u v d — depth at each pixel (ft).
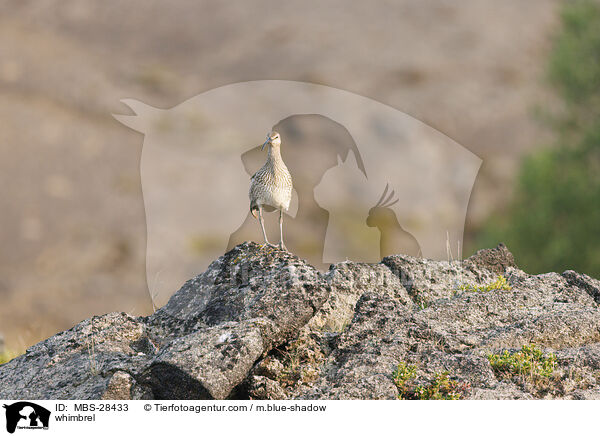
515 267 79.15
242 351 54.19
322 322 64.64
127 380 55.21
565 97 195.52
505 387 54.24
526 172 191.52
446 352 58.80
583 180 186.19
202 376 52.54
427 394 53.31
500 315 66.85
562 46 193.98
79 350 62.54
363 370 55.42
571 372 56.54
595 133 187.52
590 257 181.27
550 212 185.47
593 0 193.57
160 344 62.95
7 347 104.01
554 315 64.13
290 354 58.39
